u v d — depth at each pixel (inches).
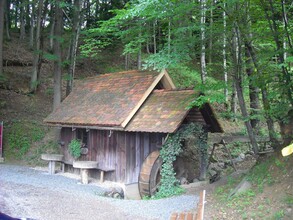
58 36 744.3
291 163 322.7
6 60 1056.2
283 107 356.8
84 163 515.2
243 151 717.3
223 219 298.8
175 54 402.9
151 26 528.1
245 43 397.1
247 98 912.9
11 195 367.2
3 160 690.2
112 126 487.5
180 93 494.6
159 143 477.1
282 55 352.2
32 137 770.2
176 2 385.7
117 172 510.9
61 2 697.0
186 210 350.9
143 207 372.2
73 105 624.7
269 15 399.5
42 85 1013.8
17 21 1588.3
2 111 834.8
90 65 1167.0
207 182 519.2
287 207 274.2
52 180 522.3
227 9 384.8
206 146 534.0
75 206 352.8
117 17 443.5
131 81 574.6
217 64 479.5
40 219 291.0
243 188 348.8
